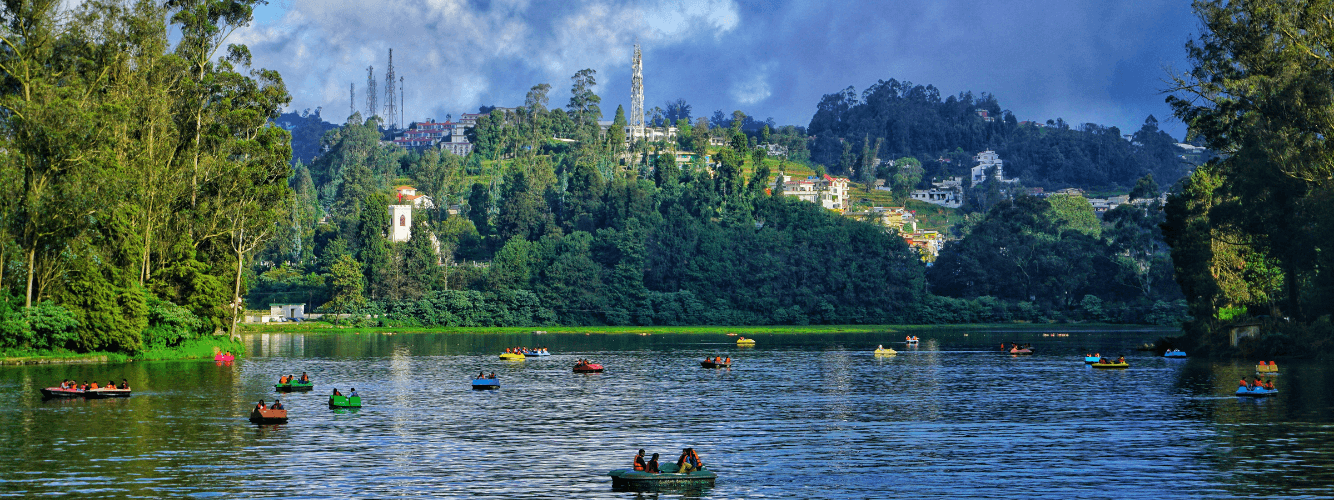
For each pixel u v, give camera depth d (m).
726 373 186.25
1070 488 75.56
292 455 88.62
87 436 97.56
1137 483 76.75
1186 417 112.69
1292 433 99.25
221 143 199.62
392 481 77.81
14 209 163.50
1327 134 176.38
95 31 182.12
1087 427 106.25
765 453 91.56
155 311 191.75
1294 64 174.12
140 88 185.12
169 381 154.12
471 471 82.12
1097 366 198.00
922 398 138.25
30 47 176.38
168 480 77.44
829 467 84.50
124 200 176.00
